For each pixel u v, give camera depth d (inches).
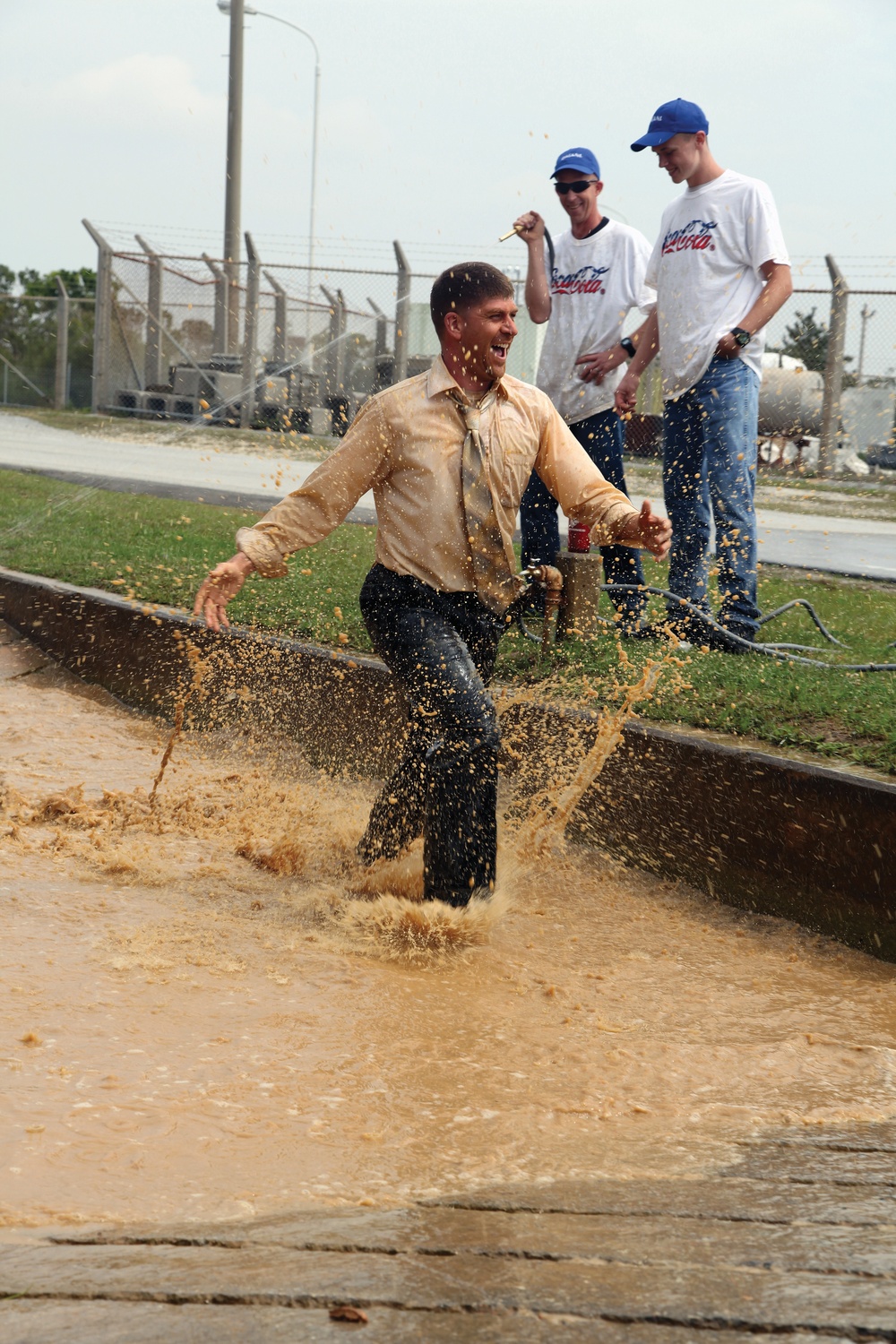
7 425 958.4
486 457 149.0
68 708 259.3
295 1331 54.9
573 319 261.6
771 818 162.6
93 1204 84.4
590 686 197.0
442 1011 128.4
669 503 248.8
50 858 169.9
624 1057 118.6
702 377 240.4
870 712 181.9
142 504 459.5
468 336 147.1
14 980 127.2
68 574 302.2
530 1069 115.0
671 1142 99.3
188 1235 75.5
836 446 661.3
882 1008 135.7
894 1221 73.0
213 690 242.5
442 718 147.9
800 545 441.4
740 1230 71.3
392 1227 76.0
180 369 1013.2
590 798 184.4
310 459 748.6
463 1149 96.8
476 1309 57.4
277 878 168.7
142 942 141.4
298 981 133.4
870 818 151.6
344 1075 110.7
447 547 150.9
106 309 1057.5
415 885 161.8
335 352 938.1
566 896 170.2
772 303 234.4
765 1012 133.5
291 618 250.1
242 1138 96.8
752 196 236.4
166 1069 109.3
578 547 224.1
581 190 256.7
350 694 215.8
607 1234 71.7
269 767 223.0
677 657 213.0
